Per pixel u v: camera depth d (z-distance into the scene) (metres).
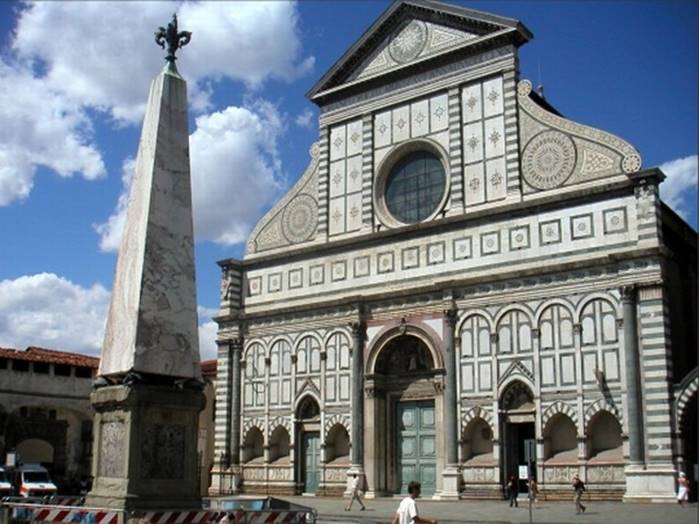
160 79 25.17
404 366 52.31
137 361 22.70
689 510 36.88
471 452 47.72
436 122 53.50
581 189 46.00
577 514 36.94
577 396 44.19
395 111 55.66
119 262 24.50
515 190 49.06
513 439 46.81
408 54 55.44
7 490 55.75
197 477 23.59
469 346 48.41
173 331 23.62
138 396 22.45
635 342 42.78
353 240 54.78
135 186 24.84
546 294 46.09
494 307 47.81
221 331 60.06
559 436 45.12
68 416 70.81
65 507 22.06
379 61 56.94
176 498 22.86
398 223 54.06
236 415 58.31
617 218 44.66
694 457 42.56
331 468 53.09
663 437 41.19
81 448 70.69
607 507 39.69
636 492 41.22
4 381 65.69
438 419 49.16
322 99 59.31
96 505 22.67
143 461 22.42
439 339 49.59
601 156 46.25
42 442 70.00
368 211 55.25
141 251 23.50
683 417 41.16
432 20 54.62
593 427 43.91
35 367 67.62
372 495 50.53
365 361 52.66
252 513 23.20
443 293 49.72
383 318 52.41
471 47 52.19
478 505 43.44
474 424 47.84
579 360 44.44
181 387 23.55
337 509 43.81
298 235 58.59
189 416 23.53
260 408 57.38
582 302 44.84
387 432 52.19
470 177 51.22
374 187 55.47
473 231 49.69
